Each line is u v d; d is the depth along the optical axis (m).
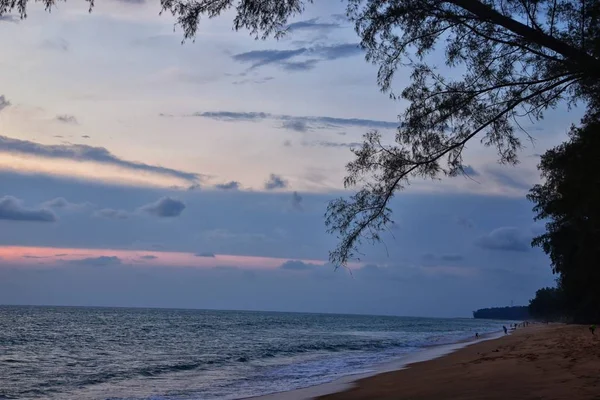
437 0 8.07
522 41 8.28
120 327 86.06
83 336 62.84
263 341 56.59
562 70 8.25
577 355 21.25
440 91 8.61
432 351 37.47
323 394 17.12
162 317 145.50
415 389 16.17
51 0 7.61
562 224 50.31
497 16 7.71
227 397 18.08
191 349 45.19
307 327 105.88
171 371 28.81
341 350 42.88
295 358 35.53
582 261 51.38
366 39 8.58
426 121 8.59
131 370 29.42
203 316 171.88
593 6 8.28
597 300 57.25
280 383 21.77
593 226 40.78
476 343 45.03
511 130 8.73
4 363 33.66
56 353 41.41
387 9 8.38
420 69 8.62
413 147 8.63
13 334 62.41
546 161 17.88
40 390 22.47
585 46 8.38
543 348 27.94
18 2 7.52
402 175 8.62
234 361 34.06
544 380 14.89
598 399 11.23
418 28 8.41
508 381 15.43
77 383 24.47
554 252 55.03
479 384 15.46
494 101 8.59
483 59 8.46
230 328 90.00
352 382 20.02
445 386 15.95
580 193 23.58
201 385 22.30
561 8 8.38
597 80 8.27
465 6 7.76
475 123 8.59
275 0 8.19
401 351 39.53
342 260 8.62
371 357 34.16
